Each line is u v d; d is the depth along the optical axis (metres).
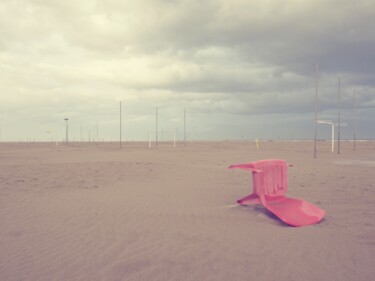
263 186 8.59
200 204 9.77
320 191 12.23
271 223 7.60
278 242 6.12
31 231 6.82
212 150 56.84
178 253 5.50
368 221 7.76
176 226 7.25
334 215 8.38
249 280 4.44
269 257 5.32
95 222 7.57
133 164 22.69
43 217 8.05
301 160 30.67
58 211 8.73
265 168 8.73
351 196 11.14
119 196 11.09
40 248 5.75
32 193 11.53
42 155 38.56
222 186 13.72
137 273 4.68
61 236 6.46
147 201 10.20
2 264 5.02
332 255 5.42
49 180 14.83
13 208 9.07
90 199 10.48
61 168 19.70
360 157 35.66
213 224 7.46
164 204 9.73
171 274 4.65
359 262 5.11
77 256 5.36
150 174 17.69
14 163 24.41
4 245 5.91
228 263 5.06
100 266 4.94
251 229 7.05
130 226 7.23
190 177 16.78
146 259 5.22
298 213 8.00
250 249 5.71
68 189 12.51
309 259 5.23
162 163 24.16
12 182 14.07
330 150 57.06
